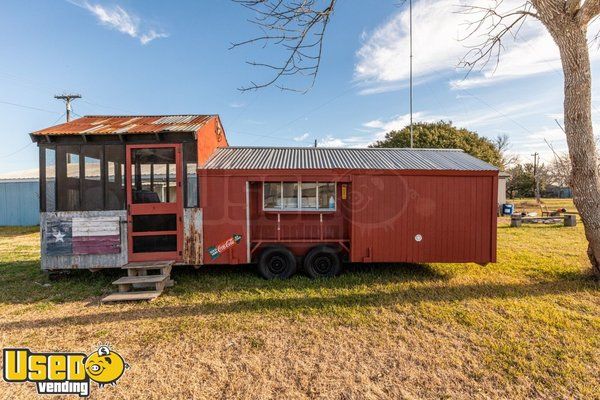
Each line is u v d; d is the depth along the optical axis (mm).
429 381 2818
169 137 5730
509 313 4176
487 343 3436
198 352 3336
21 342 3566
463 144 26047
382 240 5840
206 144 6473
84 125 6211
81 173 5613
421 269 6355
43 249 5539
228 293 5066
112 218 5645
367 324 3938
